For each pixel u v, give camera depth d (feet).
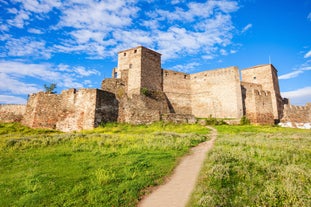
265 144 57.00
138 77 143.13
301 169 34.76
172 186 31.50
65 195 28.12
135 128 101.40
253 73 180.24
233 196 27.61
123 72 144.46
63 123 106.22
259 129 112.27
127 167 38.34
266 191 27.89
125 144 58.44
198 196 27.04
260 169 35.91
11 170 37.70
